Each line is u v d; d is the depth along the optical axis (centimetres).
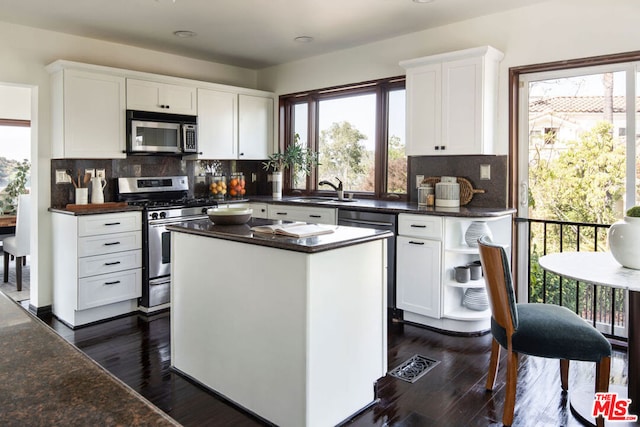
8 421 61
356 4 344
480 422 223
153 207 400
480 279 355
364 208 387
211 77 517
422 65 380
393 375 276
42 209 396
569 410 234
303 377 208
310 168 526
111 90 404
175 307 276
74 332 353
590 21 324
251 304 230
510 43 360
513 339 217
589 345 207
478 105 352
